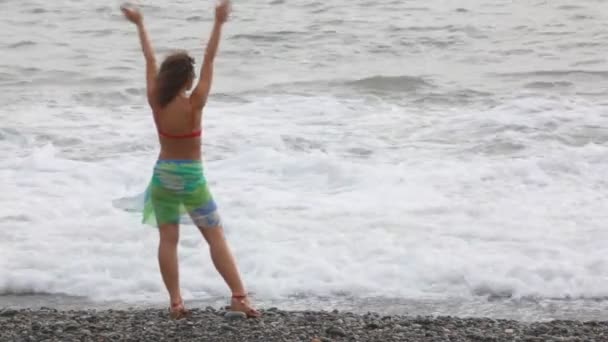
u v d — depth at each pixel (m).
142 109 21.12
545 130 18.41
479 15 32.66
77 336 9.40
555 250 12.26
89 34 30.92
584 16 32.47
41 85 24.03
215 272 11.75
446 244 12.57
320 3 34.66
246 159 16.62
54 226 13.36
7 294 11.45
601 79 23.92
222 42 29.19
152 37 30.42
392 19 32.03
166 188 8.82
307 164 16.17
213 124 19.17
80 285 11.56
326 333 9.48
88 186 15.39
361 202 14.38
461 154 17.11
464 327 9.93
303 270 11.80
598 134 18.08
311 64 26.48
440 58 27.19
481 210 13.89
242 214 13.80
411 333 9.61
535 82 23.55
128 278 11.73
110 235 13.02
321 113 20.31
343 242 12.66
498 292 11.35
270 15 32.84
